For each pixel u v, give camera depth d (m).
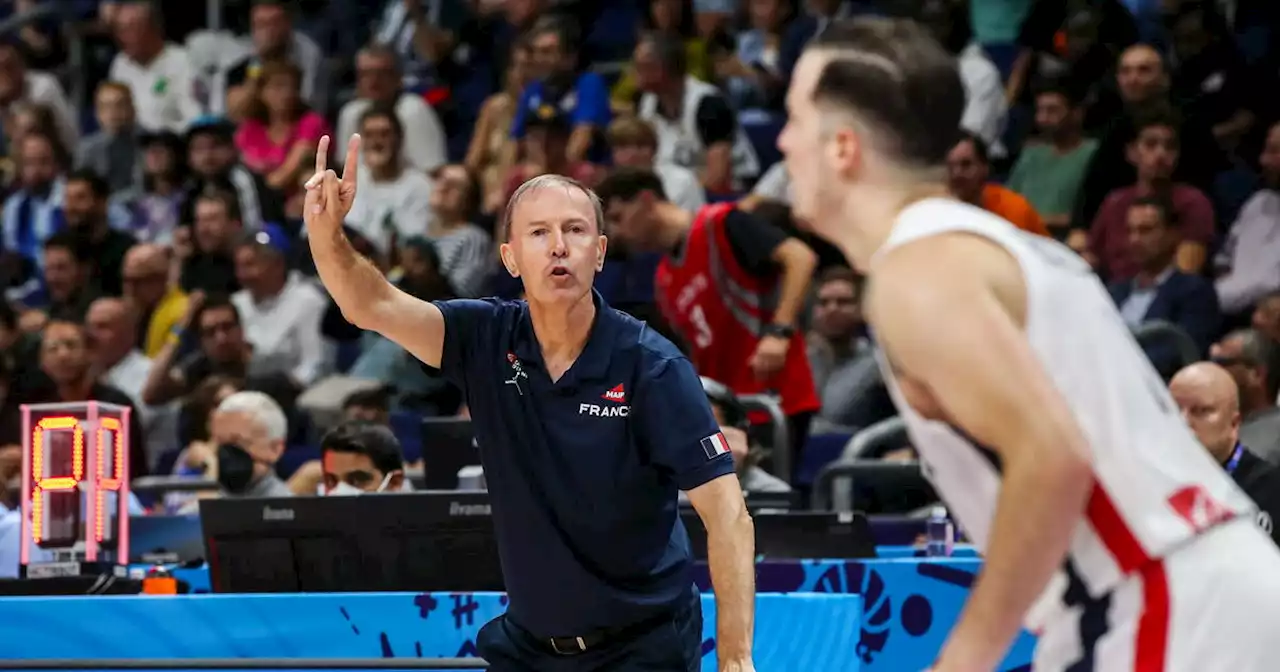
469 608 13.86
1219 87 31.22
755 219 22.94
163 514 19.16
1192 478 7.26
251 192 34.00
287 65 36.41
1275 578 7.16
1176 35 31.77
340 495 14.85
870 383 25.19
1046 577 6.56
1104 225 28.06
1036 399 6.52
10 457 24.11
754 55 36.09
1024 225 23.88
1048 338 6.94
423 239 27.80
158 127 39.25
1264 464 17.67
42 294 35.38
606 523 11.62
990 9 34.34
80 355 26.80
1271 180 28.33
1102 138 28.97
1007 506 6.52
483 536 14.53
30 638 14.38
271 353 29.56
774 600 13.44
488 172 33.94
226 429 20.06
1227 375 17.73
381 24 41.41
